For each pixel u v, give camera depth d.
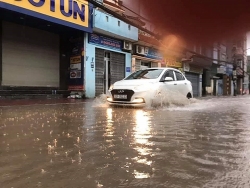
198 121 5.24
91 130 4.17
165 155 2.81
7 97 11.35
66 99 12.45
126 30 16.17
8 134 3.82
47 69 13.47
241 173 2.27
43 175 2.21
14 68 11.84
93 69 14.47
